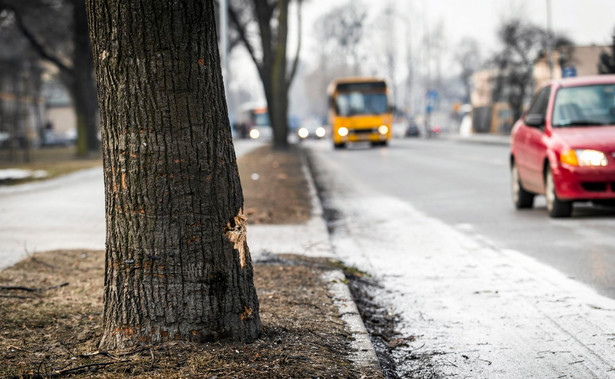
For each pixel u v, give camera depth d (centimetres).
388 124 3866
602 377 429
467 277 708
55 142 6888
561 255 788
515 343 500
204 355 396
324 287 627
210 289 412
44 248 836
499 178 1747
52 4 3444
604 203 1067
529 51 5272
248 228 1016
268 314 511
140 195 404
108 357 399
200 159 404
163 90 397
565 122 1084
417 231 1011
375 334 534
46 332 464
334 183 1845
